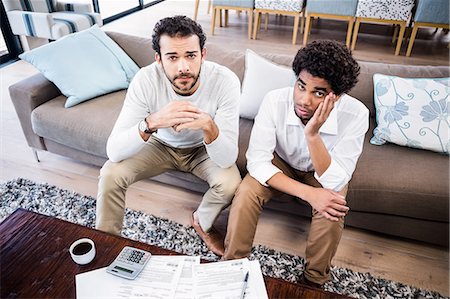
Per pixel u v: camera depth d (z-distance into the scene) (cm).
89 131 160
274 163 137
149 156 138
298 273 135
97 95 176
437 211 130
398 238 153
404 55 363
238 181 132
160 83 127
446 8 320
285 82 156
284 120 125
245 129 163
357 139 120
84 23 337
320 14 362
